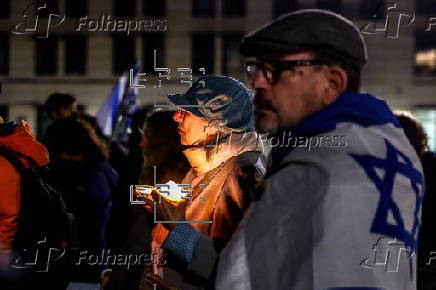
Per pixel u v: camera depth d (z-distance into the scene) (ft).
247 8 81.46
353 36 3.96
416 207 3.84
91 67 81.76
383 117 3.91
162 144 9.78
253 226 3.81
